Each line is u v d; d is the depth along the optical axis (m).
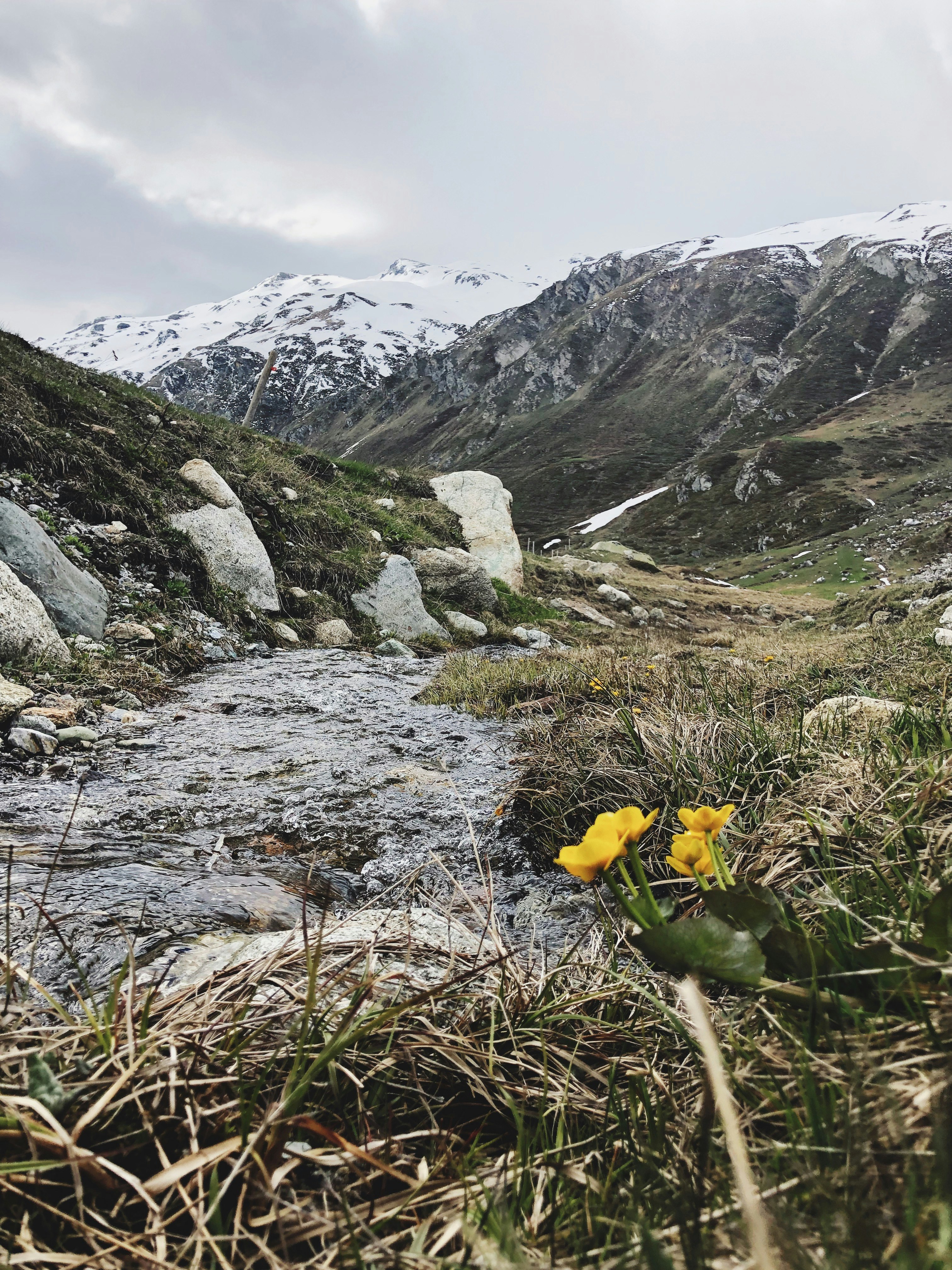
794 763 2.94
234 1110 1.06
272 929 2.43
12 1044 1.15
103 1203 0.91
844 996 1.08
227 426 17.28
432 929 2.04
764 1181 0.82
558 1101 1.25
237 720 6.35
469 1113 1.26
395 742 5.69
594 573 30.00
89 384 13.61
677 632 20.92
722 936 1.06
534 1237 0.87
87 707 5.91
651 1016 1.49
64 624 7.62
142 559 9.98
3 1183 0.86
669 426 157.38
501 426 193.50
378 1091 1.17
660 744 3.79
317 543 14.00
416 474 22.19
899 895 1.48
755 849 2.12
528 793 4.03
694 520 95.06
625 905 1.13
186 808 4.09
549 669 8.00
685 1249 0.68
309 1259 0.87
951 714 2.77
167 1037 1.15
